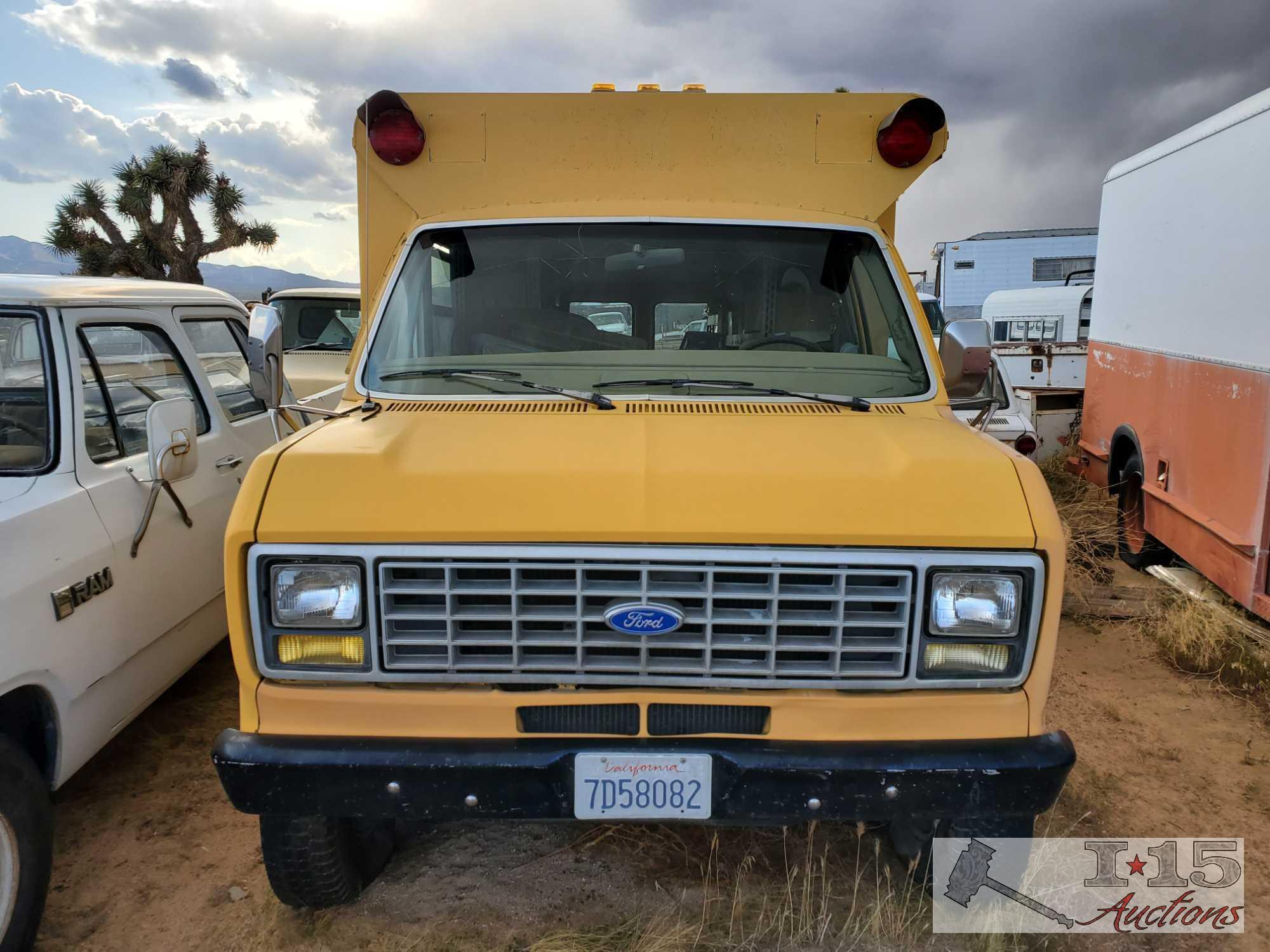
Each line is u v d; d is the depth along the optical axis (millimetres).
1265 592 4910
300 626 2389
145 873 3363
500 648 2438
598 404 3004
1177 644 5215
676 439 2662
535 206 3533
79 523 3289
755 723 2467
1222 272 5316
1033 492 2432
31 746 3146
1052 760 2404
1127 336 6910
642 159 3570
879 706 2428
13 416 3361
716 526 2338
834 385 3225
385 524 2346
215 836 3586
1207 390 5492
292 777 2410
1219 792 3895
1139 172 6695
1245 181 5059
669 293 3475
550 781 2422
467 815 2443
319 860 2838
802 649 2404
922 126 3463
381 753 2404
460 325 3412
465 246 3471
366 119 3436
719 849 3412
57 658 3070
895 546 2365
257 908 3160
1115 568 6797
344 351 8852
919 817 2441
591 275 3469
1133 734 4395
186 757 4145
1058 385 9469
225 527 4332
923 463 2486
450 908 3102
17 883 2801
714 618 2385
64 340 3506
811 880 3240
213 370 4730
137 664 3613
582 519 2348
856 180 3592
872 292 3471
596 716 2461
